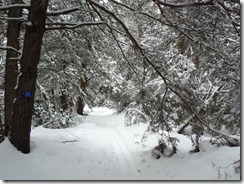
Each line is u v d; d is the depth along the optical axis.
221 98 9.20
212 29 7.14
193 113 8.43
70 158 8.00
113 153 10.05
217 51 7.14
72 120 17.72
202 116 9.18
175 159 8.40
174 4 7.23
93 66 13.35
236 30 6.83
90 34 10.15
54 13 7.85
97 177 7.20
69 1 9.91
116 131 16.30
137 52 8.74
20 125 7.54
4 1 9.05
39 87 11.93
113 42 10.77
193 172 7.04
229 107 8.07
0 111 12.87
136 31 9.26
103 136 13.68
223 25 7.07
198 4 6.90
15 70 8.72
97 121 21.28
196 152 8.41
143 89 8.89
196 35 7.47
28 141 7.67
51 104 14.56
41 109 15.38
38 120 15.98
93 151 9.62
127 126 17.09
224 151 7.60
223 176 6.36
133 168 8.27
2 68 12.33
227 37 7.54
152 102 8.83
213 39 7.13
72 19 10.55
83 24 8.27
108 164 8.55
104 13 9.51
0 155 7.15
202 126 8.38
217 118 9.25
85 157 8.59
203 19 7.27
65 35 10.71
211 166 6.99
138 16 8.42
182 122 9.30
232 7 7.08
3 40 10.57
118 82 19.41
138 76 9.48
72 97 16.98
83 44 11.41
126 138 13.48
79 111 23.84
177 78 8.51
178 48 9.05
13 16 8.70
